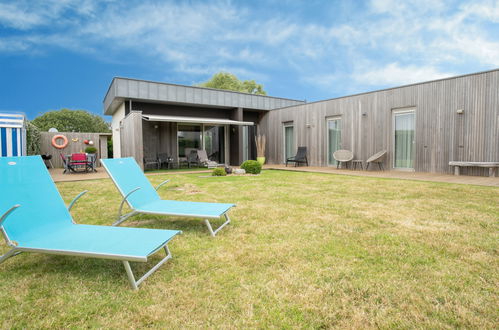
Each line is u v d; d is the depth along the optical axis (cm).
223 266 266
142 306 204
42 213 295
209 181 884
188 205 404
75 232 284
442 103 1012
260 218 429
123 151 1444
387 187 714
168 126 1547
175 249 309
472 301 205
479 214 437
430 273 247
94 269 264
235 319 189
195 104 1532
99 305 205
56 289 229
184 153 1602
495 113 894
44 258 290
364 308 199
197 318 190
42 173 322
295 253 293
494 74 894
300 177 977
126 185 409
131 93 1313
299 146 1575
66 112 4088
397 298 210
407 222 399
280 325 183
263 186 757
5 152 718
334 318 189
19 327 182
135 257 218
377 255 287
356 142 1287
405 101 1112
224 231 370
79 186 790
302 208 490
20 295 220
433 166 1042
